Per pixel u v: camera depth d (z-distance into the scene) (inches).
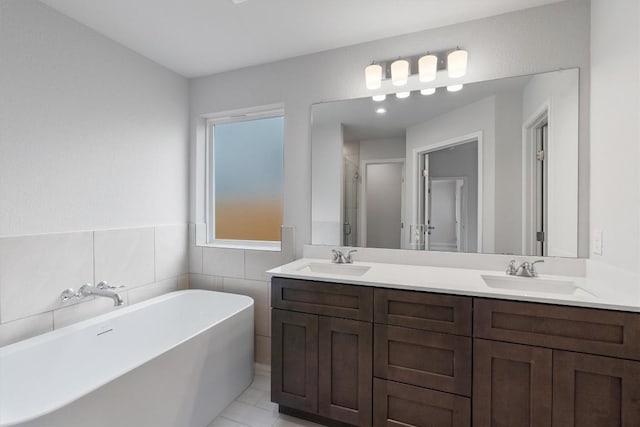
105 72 79.5
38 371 61.2
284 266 77.8
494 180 72.6
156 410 56.3
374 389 60.6
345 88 85.6
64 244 70.4
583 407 47.6
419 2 66.7
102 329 73.1
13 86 62.0
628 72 50.8
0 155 60.3
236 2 66.2
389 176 82.3
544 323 49.6
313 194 89.4
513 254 71.0
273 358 70.1
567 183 66.2
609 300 47.3
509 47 70.5
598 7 61.2
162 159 96.1
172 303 91.0
